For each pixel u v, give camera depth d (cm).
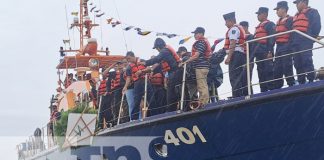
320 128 828
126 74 1136
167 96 1053
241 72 965
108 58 1686
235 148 912
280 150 870
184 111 977
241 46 966
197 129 949
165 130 995
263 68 965
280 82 941
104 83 1259
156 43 1070
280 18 955
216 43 1105
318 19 909
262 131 879
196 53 979
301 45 903
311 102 828
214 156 940
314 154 843
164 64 1054
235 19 984
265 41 962
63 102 1630
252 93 914
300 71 910
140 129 1041
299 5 918
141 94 1116
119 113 1148
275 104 859
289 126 853
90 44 1695
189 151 966
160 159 1010
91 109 1257
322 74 905
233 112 903
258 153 891
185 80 1005
